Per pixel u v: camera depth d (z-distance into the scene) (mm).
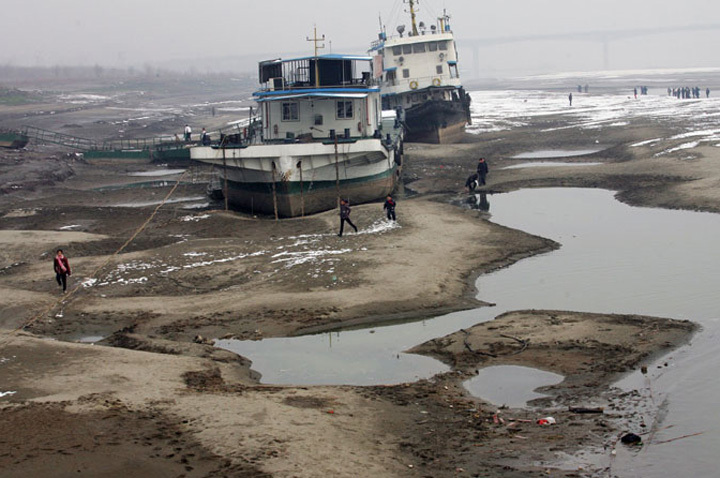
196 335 23141
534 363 19281
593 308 24234
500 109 124438
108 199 53938
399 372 19484
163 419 15656
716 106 100750
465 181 53688
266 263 30938
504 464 13820
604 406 16422
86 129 114250
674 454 14070
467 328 22641
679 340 20266
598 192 47094
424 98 74750
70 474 13250
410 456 14219
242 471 13328
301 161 40875
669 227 35938
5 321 25234
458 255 31547
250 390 17828
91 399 16797
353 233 35906
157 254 33219
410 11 77188
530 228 37406
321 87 45281
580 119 95625
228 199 47125
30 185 58375
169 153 70688
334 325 23562
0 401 16766
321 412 16266
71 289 28672
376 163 44750
